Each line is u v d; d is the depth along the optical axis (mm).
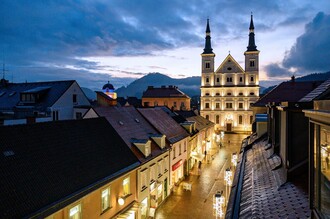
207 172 35875
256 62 73125
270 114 12625
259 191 7910
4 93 41031
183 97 88875
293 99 40188
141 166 21438
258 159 11523
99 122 21922
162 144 26188
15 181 12258
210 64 76438
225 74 75438
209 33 77438
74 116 37062
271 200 6859
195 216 23000
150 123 29016
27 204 11672
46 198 12602
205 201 26219
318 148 4449
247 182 9500
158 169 25297
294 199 6352
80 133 18844
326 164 4086
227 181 25016
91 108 24250
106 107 25828
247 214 6820
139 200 21047
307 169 7277
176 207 24984
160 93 91625
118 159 19375
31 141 15039
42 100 36500
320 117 4172
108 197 17391
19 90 40562
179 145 31688
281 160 8914
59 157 15523
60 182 14008
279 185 7453
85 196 14641
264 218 6117
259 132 16672
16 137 14516
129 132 24250
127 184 19734
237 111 74562
